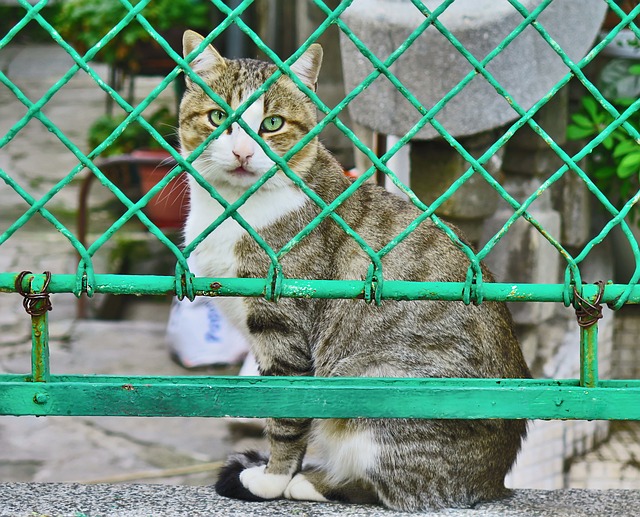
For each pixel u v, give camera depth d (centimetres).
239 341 615
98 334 678
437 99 417
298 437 297
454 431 290
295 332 307
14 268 756
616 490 286
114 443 524
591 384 236
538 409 235
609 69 492
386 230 320
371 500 293
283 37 711
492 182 224
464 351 303
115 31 215
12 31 214
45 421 550
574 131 474
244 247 314
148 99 220
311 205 319
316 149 329
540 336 489
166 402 232
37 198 922
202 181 224
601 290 231
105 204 925
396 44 416
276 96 319
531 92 423
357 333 306
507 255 465
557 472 478
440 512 279
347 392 234
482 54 408
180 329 621
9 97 1292
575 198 488
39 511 252
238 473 301
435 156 434
